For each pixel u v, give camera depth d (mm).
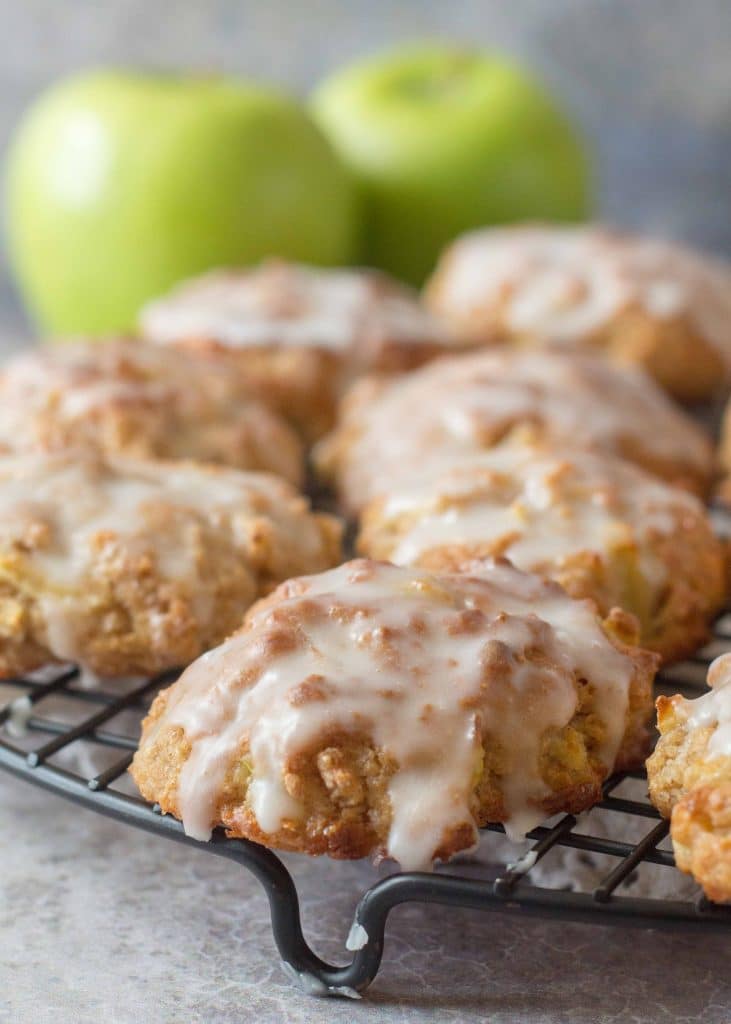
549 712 418
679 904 388
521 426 504
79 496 459
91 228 606
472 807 413
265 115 605
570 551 459
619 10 678
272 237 608
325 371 543
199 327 551
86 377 508
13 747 428
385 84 643
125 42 714
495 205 629
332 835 411
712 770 410
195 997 416
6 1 717
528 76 653
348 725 412
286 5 701
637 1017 413
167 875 440
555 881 435
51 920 431
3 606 448
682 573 466
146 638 448
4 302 719
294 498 476
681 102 680
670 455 509
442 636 421
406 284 642
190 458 502
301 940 415
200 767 414
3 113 728
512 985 418
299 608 424
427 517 469
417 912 431
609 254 579
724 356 566
